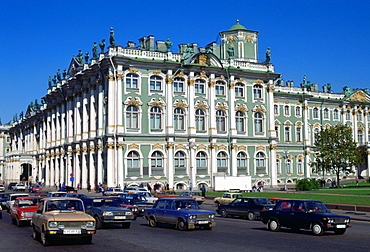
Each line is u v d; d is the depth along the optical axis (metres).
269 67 85.81
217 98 80.69
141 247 21.31
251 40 93.38
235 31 92.44
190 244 22.19
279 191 70.69
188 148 77.56
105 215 28.12
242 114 83.44
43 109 114.25
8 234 26.56
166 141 75.75
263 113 85.00
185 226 27.36
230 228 29.16
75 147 87.50
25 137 138.00
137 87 74.38
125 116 73.19
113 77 72.88
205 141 79.12
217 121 81.00
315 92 104.25
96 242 23.02
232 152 80.94
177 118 77.56
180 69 77.50
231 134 81.06
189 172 77.25
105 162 74.12
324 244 22.31
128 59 72.75
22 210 30.62
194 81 78.69
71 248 21.25
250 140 83.31
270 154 85.06
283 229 28.89
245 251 20.20
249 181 70.38
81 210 23.72
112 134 72.06
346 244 22.34
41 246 21.88
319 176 100.88
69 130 92.00
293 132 99.31
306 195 56.84
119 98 72.38
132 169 72.81
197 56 78.88
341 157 80.19
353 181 101.50
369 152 106.56
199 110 79.50
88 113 83.25
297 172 98.62
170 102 76.06
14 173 132.50
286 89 99.44
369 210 39.62
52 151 103.44
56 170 99.81
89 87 82.25
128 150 72.75
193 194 55.47
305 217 26.06
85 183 82.12
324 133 82.75
